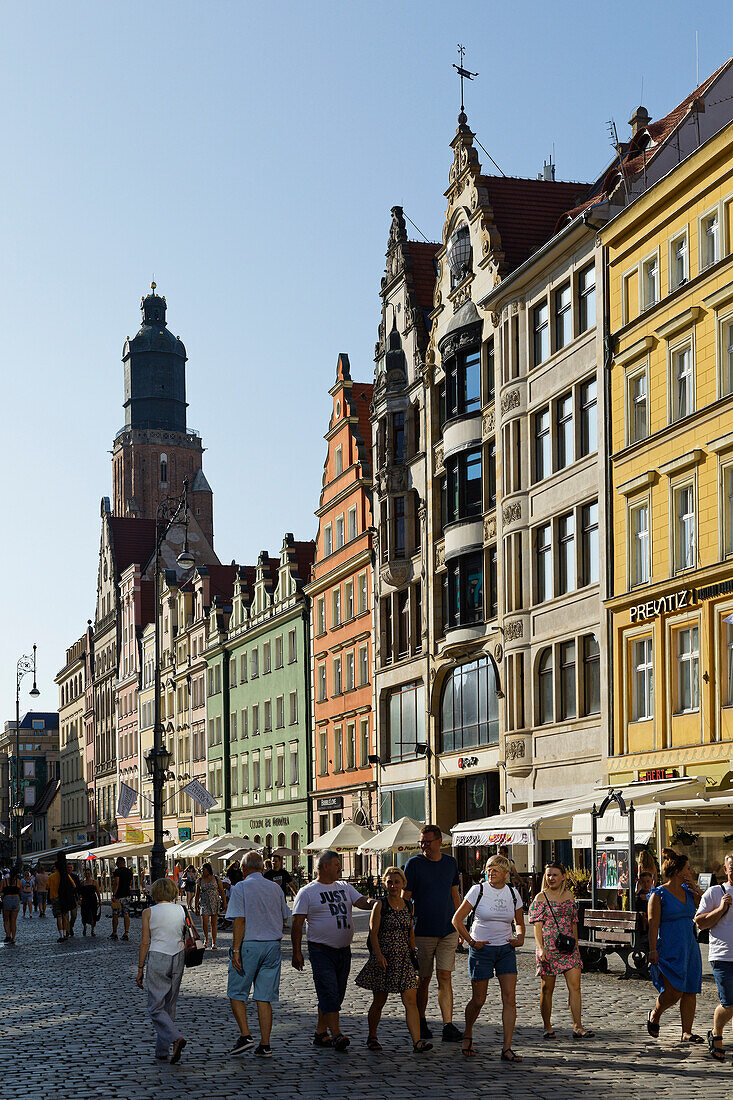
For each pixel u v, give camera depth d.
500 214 48.84
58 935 45.59
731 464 33.19
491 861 14.69
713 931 14.09
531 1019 17.70
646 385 37.62
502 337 46.47
